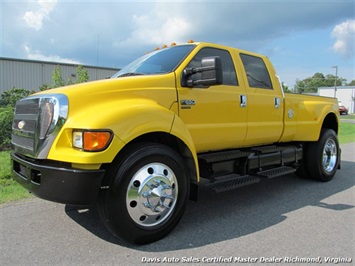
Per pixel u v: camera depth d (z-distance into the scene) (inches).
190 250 131.3
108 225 128.9
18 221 160.6
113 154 123.0
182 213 147.7
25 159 139.3
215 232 149.9
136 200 131.4
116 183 126.0
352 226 157.6
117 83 140.3
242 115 188.4
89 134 119.8
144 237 134.2
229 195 213.6
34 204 185.6
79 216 167.8
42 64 1043.9
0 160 294.7
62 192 121.2
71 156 120.3
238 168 192.5
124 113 128.8
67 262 120.8
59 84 649.6
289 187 236.5
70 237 142.6
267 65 216.2
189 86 160.2
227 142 183.5
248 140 196.1
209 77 147.7
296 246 135.3
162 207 138.9
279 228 155.1
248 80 197.3
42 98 132.6
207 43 179.3
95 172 120.5
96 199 121.7
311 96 254.5
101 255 126.4
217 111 173.9
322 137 251.9
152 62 177.5
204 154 178.7
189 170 154.8
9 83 994.1
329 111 259.6
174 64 163.9
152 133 144.6
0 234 145.4
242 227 156.3
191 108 161.6
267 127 205.8
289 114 224.2
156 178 136.2
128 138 126.5
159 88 150.6
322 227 156.4
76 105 128.1
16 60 997.8
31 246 133.9
